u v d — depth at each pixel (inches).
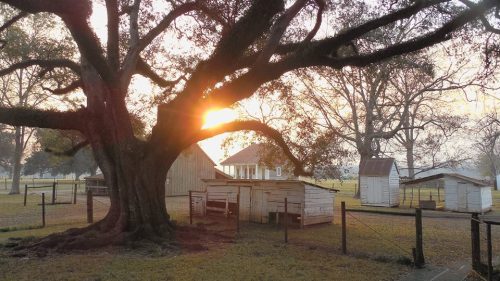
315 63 427.5
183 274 285.0
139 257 342.6
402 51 422.9
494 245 423.2
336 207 954.7
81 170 2706.7
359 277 282.8
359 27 419.2
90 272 289.7
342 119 1369.3
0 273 287.9
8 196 1293.1
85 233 410.6
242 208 626.8
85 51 358.6
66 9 310.2
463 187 843.4
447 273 301.9
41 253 352.5
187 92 425.4
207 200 683.4
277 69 416.8
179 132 433.7
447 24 409.7
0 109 438.3
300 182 553.3
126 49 577.9
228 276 280.8
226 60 408.2
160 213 426.9
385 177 1001.5
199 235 438.6
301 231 518.6
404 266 320.2
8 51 678.5
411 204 1050.7
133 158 422.9
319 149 616.7
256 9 390.9
